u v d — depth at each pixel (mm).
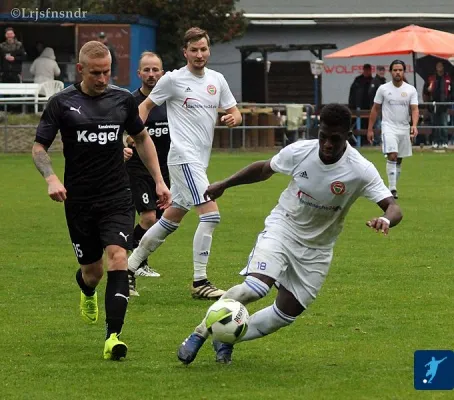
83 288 19750
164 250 30594
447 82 72562
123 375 16203
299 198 16344
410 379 15898
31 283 25047
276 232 16500
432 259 28328
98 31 75438
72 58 78938
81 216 18328
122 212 18156
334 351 17922
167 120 25453
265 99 80688
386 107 45500
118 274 17562
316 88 73062
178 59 80875
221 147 70250
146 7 79188
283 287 16625
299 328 19859
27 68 77688
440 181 52531
